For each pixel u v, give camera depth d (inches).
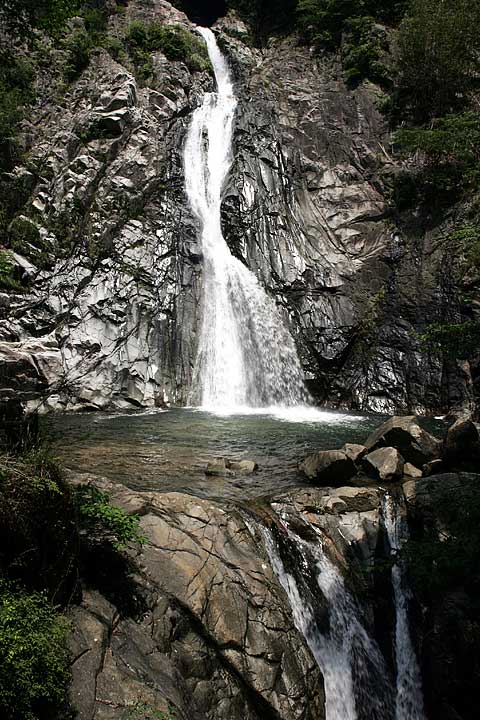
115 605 251.3
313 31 1472.7
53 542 226.1
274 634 276.4
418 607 347.9
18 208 909.8
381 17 1416.1
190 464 464.1
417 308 919.0
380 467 432.1
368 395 876.0
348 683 311.6
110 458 474.6
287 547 335.6
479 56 1191.6
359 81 1280.8
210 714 241.4
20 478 216.8
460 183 991.0
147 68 1243.8
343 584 338.3
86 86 1117.1
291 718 254.2
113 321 810.2
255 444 551.8
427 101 1200.8
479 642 305.7
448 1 1200.2
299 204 1065.5
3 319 752.3
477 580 321.7
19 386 466.3
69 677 200.5
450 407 821.2
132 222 920.9
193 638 261.7
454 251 910.4
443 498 376.8
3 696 175.5
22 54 1093.1
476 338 407.2
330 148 1174.3
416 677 336.5
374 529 363.6
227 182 1050.7
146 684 219.9
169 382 808.3
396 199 1053.8
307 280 942.4
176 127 1111.0
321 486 410.9
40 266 819.4
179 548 294.0
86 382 747.4
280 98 1300.4
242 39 1583.4
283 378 883.4
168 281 874.1
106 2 1416.1
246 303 916.6
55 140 1003.9
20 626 194.4
